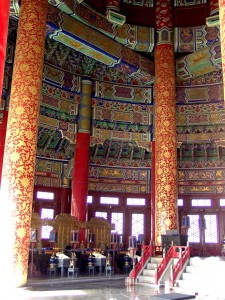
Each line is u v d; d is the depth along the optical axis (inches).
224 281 469.7
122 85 907.4
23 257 465.1
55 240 743.1
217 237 965.8
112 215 1009.5
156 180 687.7
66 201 983.0
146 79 841.5
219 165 1007.6
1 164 700.0
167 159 681.6
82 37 700.0
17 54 539.5
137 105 902.4
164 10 787.4
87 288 502.0
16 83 522.9
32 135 506.3
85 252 723.4
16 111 508.4
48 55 817.5
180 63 816.3
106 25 745.6
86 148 829.2
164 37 769.6
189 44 783.1
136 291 478.3
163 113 709.9
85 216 792.3
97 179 1020.5
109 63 780.6
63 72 847.1
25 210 477.4
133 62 792.3
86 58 862.5
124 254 776.9
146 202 1027.3
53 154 998.4
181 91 909.8
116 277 624.4
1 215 471.5
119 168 1043.9
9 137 502.0
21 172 484.4
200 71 812.0
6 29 334.6
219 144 871.7
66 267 653.9
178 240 604.7
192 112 895.7
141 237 844.0
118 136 877.2
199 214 992.9
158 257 591.2
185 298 327.3
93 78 887.7
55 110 820.6
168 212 656.4
